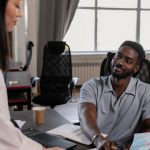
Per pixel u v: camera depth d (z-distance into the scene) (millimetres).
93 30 5914
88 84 1818
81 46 5926
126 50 1675
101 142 1350
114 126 1698
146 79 2234
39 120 1700
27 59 4520
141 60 1734
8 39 853
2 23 822
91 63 5723
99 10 5879
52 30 5281
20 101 2805
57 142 1371
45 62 4004
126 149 1410
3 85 905
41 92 3973
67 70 4004
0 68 870
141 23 6109
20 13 920
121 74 1674
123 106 1700
